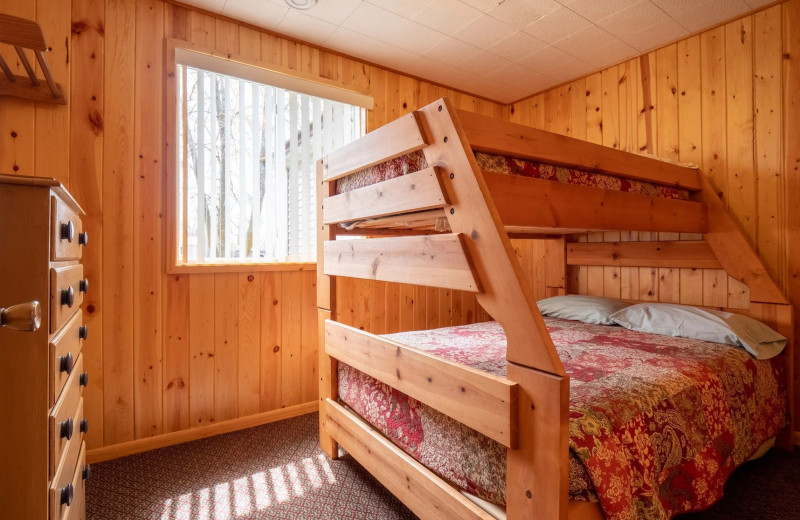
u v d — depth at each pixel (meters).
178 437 2.12
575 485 0.97
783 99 2.17
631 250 2.71
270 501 1.63
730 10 2.24
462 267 1.14
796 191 2.13
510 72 3.00
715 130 2.41
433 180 1.21
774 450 2.07
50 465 0.79
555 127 3.27
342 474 1.83
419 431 1.38
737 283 2.30
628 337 2.10
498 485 1.08
